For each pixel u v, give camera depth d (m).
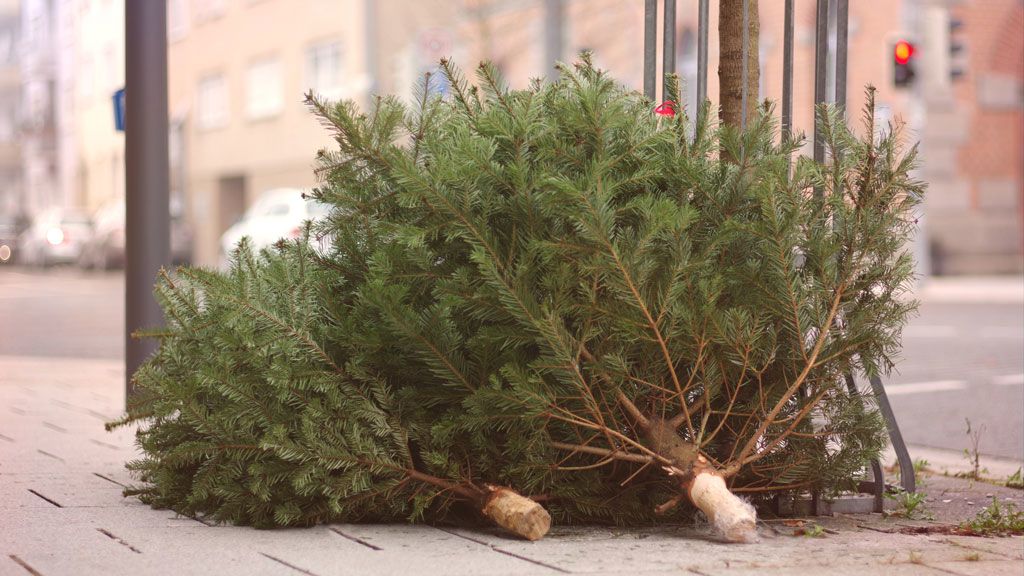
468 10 29.52
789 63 5.23
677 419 4.52
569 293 4.24
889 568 3.89
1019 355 13.20
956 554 4.11
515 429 4.39
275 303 4.52
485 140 4.39
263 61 37.78
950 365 12.35
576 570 3.81
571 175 4.44
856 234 4.52
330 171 4.78
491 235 4.32
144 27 8.02
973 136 28.95
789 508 4.93
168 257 8.06
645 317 4.26
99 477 5.62
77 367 11.66
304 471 4.31
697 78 5.18
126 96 8.07
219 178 40.12
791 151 4.65
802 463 4.68
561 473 4.53
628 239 4.20
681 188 4.55
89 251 35.66
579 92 4.46
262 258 4.83
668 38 5.28
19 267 40.53
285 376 4.36
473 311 4.34
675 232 4.24
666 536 4.46
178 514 4.77
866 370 4.58
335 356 4.55
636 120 4.53
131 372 7.96
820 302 4.50
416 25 31.09
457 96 4.81
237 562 3.92
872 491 5.06
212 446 4.49
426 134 4.71
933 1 28.23
